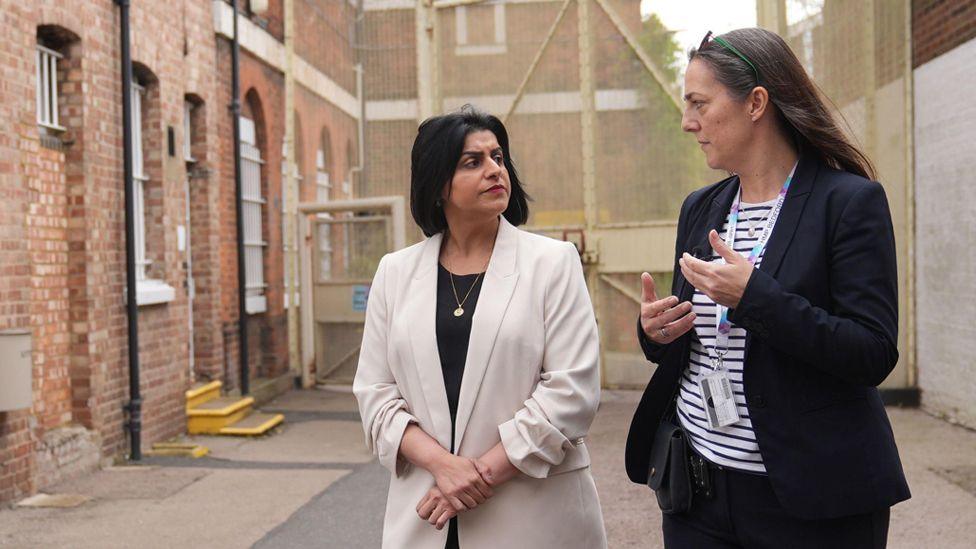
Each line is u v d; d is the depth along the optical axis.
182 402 9.34
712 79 2.42
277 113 13.03
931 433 7.76
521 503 2.61
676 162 10.15
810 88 2.39
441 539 2.65
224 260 11.16
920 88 8.71
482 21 10.79
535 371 2.68
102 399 7.70
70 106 7.44
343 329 12.97
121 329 8.06
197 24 10.12
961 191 7.87
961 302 7.95
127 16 8.05
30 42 6.72
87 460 7.41
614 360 10.62
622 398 10.17
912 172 8.92
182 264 9.42
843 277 2.23
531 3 10.68
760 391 2.29
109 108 7.93
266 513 6.17
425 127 2.80
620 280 10.54
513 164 2.91
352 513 6.15
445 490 2.57
